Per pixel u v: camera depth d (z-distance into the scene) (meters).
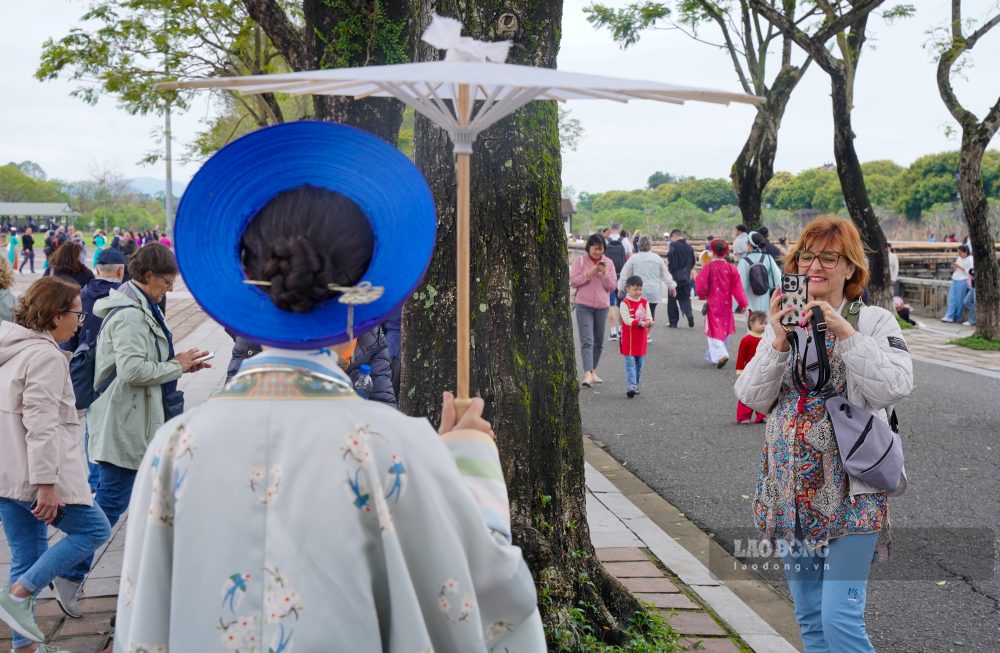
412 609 1.46
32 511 3.85
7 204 122.81
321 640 1.42
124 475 4.84
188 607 1.45
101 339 4.74
